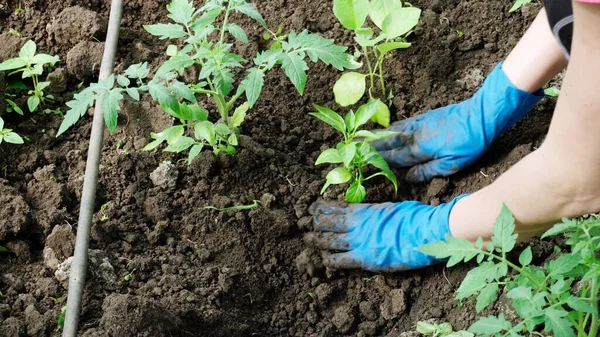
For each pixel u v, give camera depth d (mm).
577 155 1697
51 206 1998
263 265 2018
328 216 2018
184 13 2031
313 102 2141
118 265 1969
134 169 2053
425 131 2055
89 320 1907
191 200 2039
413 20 2051
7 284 1933
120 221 2012
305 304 2002
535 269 1791
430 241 1941
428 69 2148
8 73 2105
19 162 2045
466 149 2021
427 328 1929
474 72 2143
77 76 2129
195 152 2000
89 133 2082
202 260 2000
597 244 1784
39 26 2164
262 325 1985
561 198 1768
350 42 2182
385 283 2004
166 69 1957
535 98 2006
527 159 1796
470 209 1889
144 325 1880
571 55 1623
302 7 2213
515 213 1830
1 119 2000
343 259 1996
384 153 2078
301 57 1957
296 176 2078
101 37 2146
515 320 1894
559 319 1696
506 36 2170
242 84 2010
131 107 2076
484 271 1744
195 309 1935
